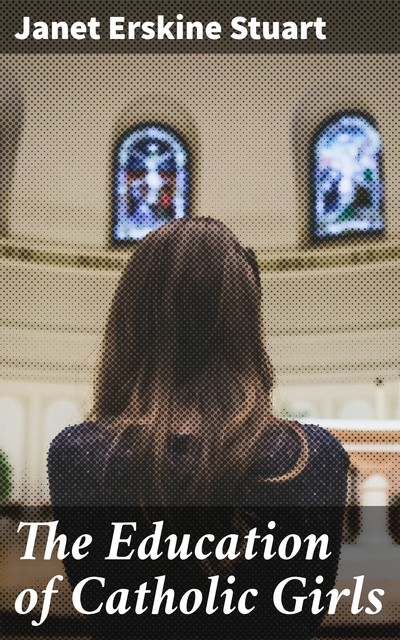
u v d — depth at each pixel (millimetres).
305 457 850
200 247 909
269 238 12570
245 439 842
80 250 13688
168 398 862
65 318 14203
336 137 7680
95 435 876
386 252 12820
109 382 904
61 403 14602
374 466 3807
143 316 896
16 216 13633
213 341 882
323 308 13586
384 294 13391
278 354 14031
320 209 11461
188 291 885
